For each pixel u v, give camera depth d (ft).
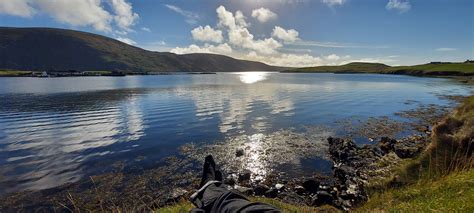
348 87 281.95
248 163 61.82
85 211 41.50
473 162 27.09
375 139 81.30
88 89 267.59
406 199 21.90
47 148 72.64
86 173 56.18
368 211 21.77
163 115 121.70
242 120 108.88
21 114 125.70
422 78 441.68
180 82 410.31
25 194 47.11
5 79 480.64
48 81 421.59
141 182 52.01
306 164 60.75
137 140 80.59
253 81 440.86
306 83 364.99
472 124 34.12
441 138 34.19
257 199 26.94
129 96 202.59
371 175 49.49
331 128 94.48
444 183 21.40
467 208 15.30
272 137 82.94
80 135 86.58
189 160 63.77
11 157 65.57
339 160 62.54
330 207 36.63
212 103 160.56
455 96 185.78
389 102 161.48
